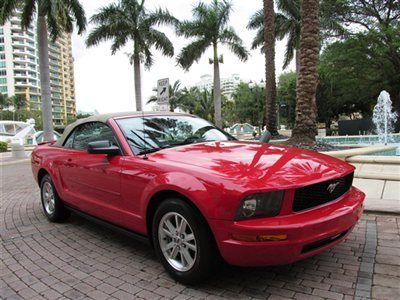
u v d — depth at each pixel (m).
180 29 26.42
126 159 4.00
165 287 3.41
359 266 3.62
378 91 34.88
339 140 20.38
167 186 3.35
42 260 4.23
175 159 3.67
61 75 139.62
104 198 4.34
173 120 4.90
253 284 3.37
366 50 31.53
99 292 3.39
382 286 3.21
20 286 3.59
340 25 29.52
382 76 33.31
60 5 19.58
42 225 5.64
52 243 4.80
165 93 10.32
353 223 3.40
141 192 3.71
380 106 28.42
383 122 28.38
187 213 3.22
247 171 3.20
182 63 27.05
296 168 3.34
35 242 4.86
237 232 2.91
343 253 3.95
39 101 132.75
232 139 4.95
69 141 5.43
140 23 25.73
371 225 4.81
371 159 7.65
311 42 9.98
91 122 4.97
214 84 27.58
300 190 3.07
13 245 4.78
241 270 3.64
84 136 5.03
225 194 2.97
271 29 20.08
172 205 3.35
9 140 30.02
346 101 43.00
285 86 59.31
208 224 3.10
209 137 4.75
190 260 3.32
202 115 53.91
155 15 25.69
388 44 30.03
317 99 44.59
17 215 6.33
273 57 20.27
